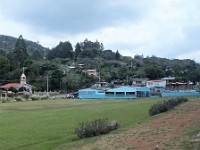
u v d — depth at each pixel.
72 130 21.66
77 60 177.25
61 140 17.84
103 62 166.00
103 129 17.27
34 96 89.06
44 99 84.44
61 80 124.06
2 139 19.30
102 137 15.92
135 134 15.59
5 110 45.22
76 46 199.62
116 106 44.03
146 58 190.50
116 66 162.12
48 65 136.12
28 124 26.19
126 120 25.80
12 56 153.25
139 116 28.58
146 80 133.75
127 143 13.49
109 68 156.62
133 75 145.00
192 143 12.11
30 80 129.62
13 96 102.44
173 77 141.50
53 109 43.78
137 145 12.90
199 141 12.29
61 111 38.31
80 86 123.75
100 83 127.94
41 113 36.81
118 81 138.25
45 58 185.25
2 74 132.12
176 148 11.65
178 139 13.18
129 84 133.62
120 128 18.81
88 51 192.50
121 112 33.09
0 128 24.28
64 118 29.58
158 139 13.67
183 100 34.34
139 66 159.75
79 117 30.06
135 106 40.72
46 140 18.48
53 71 127.94
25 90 119.06
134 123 21.53
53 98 89.44
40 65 136.00
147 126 18.05
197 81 144.50
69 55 195.88
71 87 121.75
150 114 26.86
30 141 18.41
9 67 134.75
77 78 125.06
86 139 16.30
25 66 138.62
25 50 158.75
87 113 34.00
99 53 196.62
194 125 16.48
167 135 14.41
